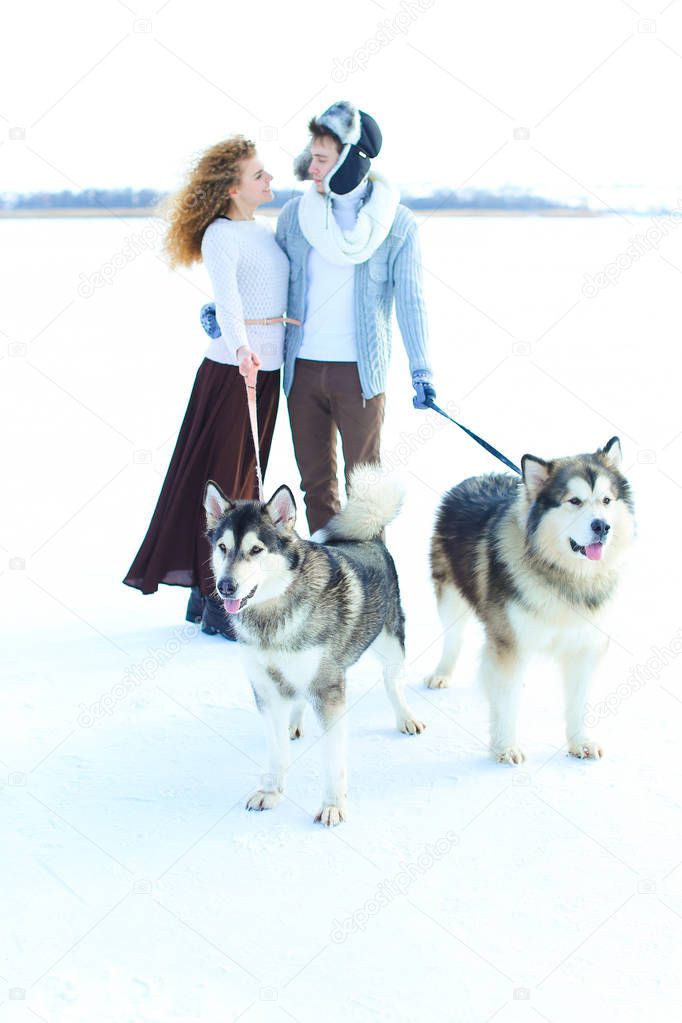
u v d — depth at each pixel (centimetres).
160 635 444
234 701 379
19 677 397
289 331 425
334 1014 213
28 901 255
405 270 410
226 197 405
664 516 596
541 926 242
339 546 341
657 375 987
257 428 427
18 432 854
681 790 308
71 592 496
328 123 376
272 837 287
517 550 328
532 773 323
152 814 300
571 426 797
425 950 234
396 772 326
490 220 2267
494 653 336
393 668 351
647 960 229
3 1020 211
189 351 1212
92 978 225
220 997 219
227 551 293
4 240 1975
